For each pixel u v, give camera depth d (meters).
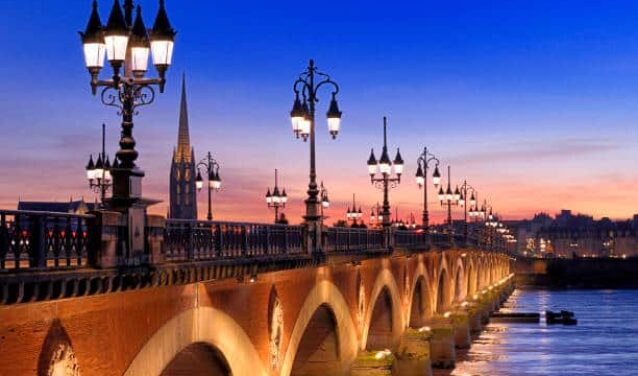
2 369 17.72
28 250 17.27
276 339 35.06
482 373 79.44
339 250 42.34
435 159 98.25
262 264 30.42
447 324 87.25
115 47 19.92
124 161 21.12
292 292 37.69
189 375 31.27
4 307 17.44
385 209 54.09
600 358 90.06
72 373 20.11
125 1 21.66
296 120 37.81
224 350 29.86
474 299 120.94
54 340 19.53
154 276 22.05
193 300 27.11
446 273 98.44
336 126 39.69
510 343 104.44
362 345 51.78
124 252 20.64
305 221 37.91
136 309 23.39
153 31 20.83
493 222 176.88
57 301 19.61
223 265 26.50
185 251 24.36
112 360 22.09
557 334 115.00
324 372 47.44
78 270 18.66
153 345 24.25
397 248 56.84
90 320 21.08
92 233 19.62
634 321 136.88
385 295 62.34
